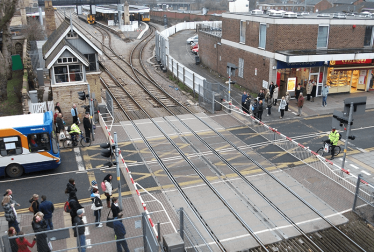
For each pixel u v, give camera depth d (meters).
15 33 47.25
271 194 16.19
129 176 16.11
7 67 35.03
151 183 17.14
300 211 14.98
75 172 18.41
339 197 15.99
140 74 38.81
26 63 33.34
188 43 55.47
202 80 28.78
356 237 13.50
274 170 18.31
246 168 18.53
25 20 62.53
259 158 19.59
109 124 24.53
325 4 99.56
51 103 25.55
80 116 25.53
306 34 28.89
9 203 12.87
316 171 18.20
